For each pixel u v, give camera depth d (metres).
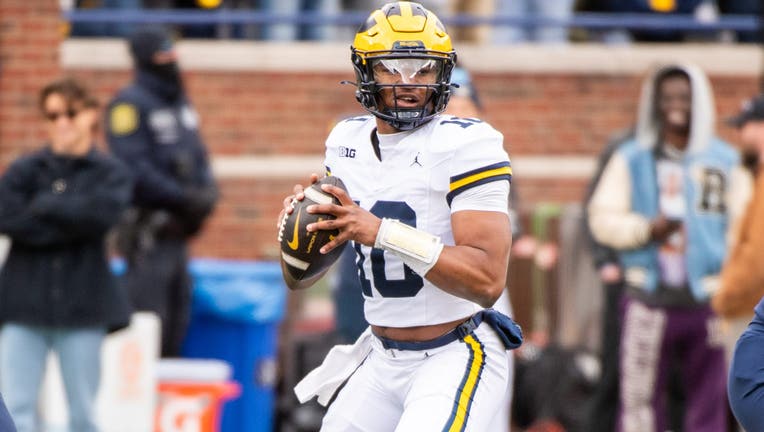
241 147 42.72
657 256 31.61
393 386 19.62
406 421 18.56
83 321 29.11
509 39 44.88
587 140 44.19
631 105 44.31
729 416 33.94
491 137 18.59
